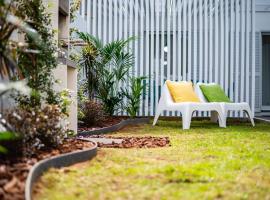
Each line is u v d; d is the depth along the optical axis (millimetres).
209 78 9898
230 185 2434
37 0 3916
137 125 7898
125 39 9758
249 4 9836
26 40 3803
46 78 3969
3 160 2666
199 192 2273
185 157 3547
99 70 8562
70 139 4117
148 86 9742
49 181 2463
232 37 9859
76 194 2242
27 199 1978
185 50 9852
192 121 9180
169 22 9852
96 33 9734
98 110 6797
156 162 3250
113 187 2412
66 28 5453
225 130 6641
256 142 4758
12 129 2805
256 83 12000
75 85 5160
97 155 3617
